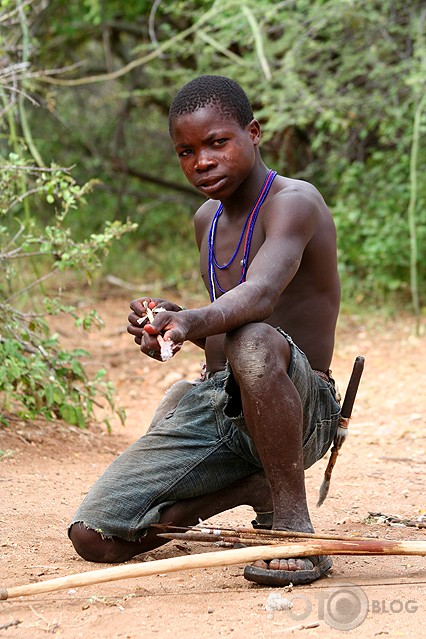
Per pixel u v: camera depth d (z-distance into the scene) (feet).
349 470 20.16
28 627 10.71
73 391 22.24
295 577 11.87
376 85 39.14
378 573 12.71
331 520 15.94
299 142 45.78
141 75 52.11
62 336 35.99
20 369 20.53
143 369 32.27
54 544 14.05
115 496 13.00
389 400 27.55
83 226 50.47
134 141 55.67
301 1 36.96
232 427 13.08
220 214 13.67
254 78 37.65
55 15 47.85
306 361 12.34
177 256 48.34
